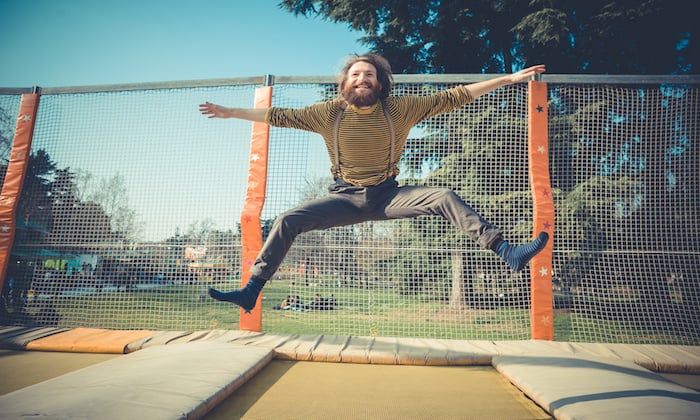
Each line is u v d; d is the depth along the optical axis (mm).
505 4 10758
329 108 2449
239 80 5387
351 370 3736
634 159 5465
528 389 2947
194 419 2355
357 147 2467
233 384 2957
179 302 5426
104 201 5527
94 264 5473
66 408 2236
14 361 3900
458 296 5387
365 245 5402
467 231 2297
